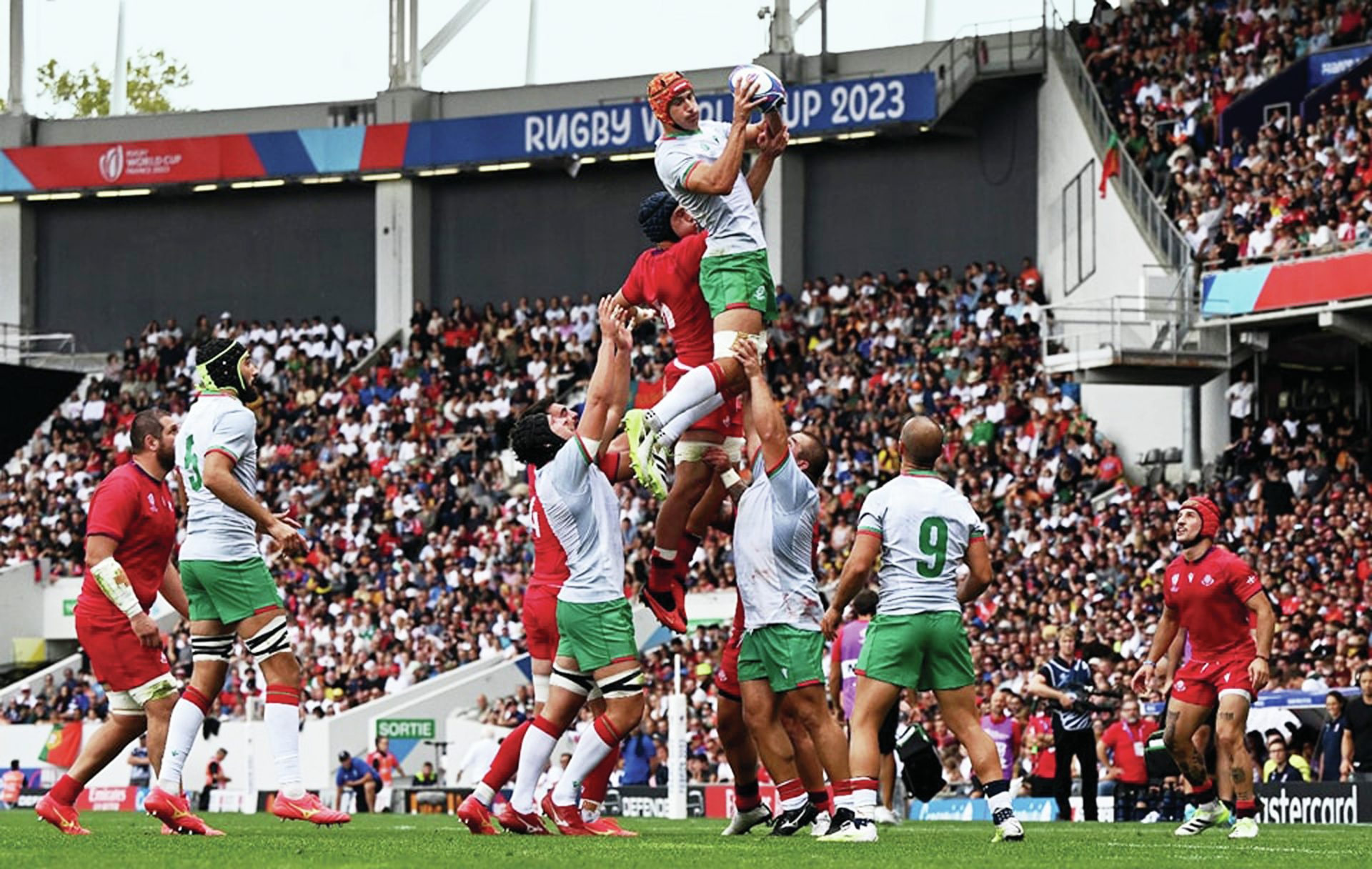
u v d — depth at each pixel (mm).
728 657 14977
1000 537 39344
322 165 56250
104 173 57844
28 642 50812
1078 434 42219
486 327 54281
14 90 60281
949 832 16562
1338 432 39531
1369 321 36938
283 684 14328
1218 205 43094
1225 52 46500
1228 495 37875
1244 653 16625
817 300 49875
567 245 56719
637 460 13227
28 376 47562
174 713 14227
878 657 13117
